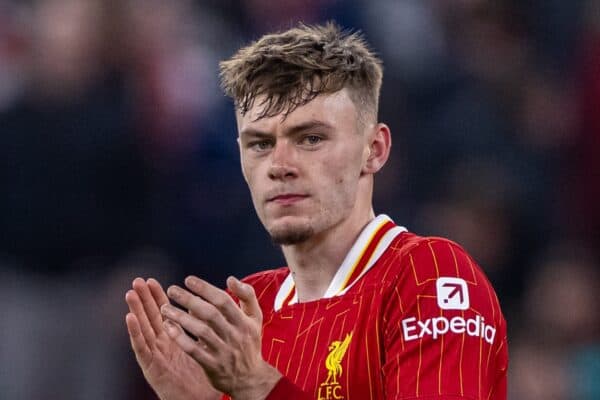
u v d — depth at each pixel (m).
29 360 31.62
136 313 16.45
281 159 16.00
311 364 16.02
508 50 38.41
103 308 32.00
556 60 38.78
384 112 35.75
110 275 32.19
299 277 16.70
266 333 16.56
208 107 34.97
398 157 35.25
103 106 32.31
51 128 31.80
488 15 38.50
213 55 35.91
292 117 15.96
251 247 33.59
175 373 16.55
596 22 39.09
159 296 16.53
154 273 32.50
